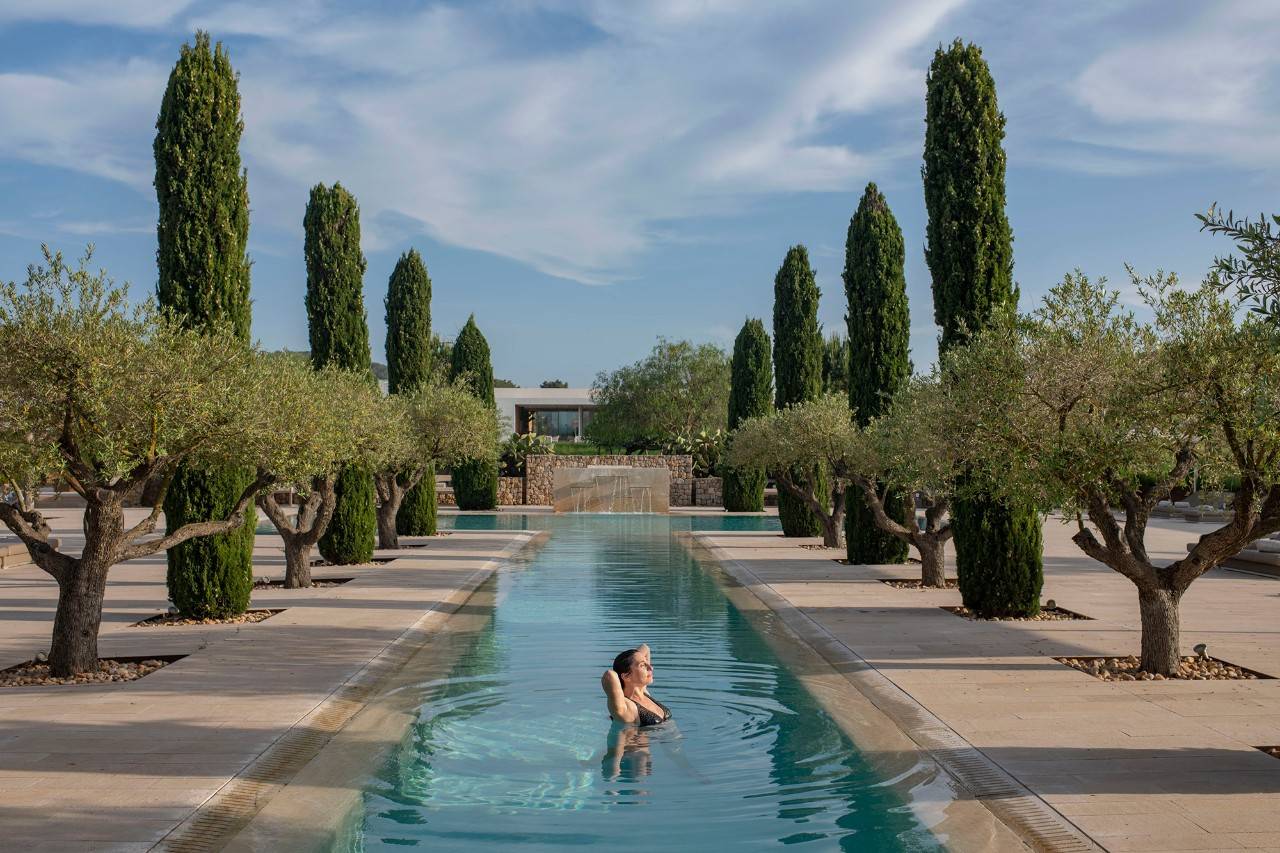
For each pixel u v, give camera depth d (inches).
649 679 355.9
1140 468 393.4
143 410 380.8
